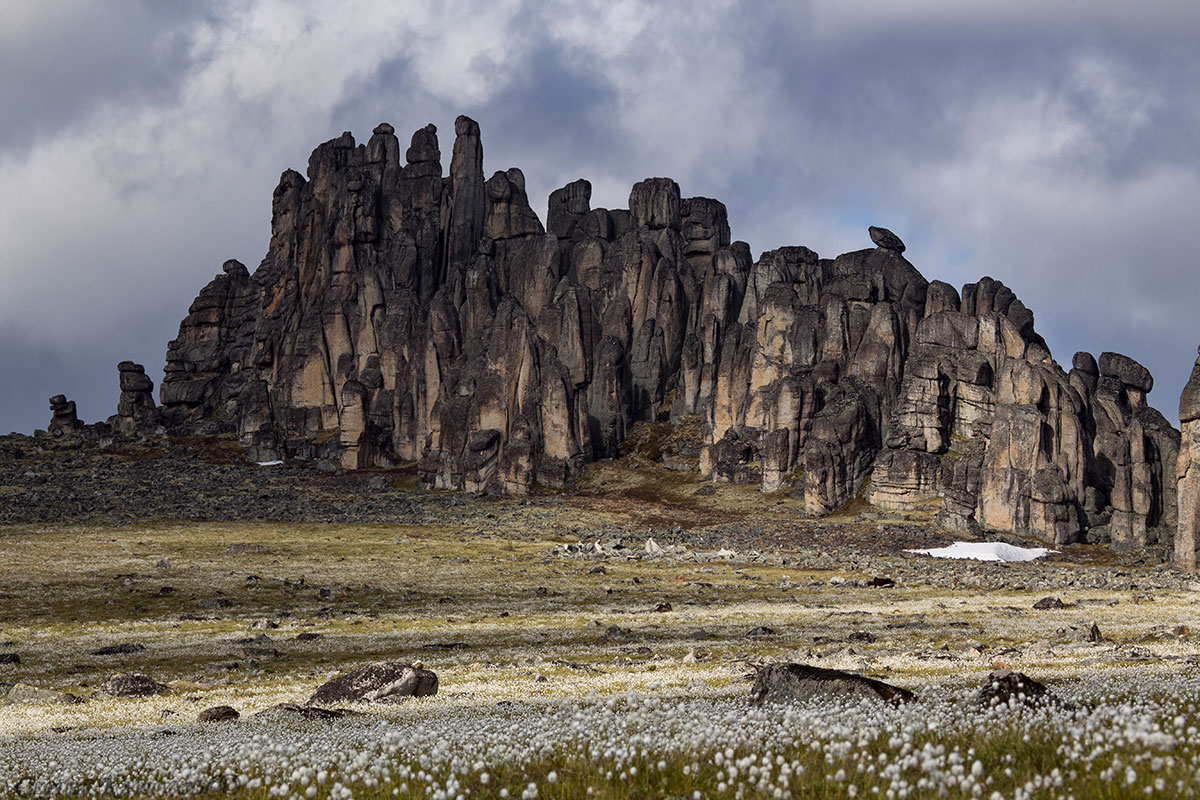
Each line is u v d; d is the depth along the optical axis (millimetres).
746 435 197875
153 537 147250
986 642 67688
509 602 101312
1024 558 146375
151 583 108938
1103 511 161750
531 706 34594
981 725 16828
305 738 22312
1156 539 153125
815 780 13141
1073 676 39188
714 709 23734
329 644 73375
